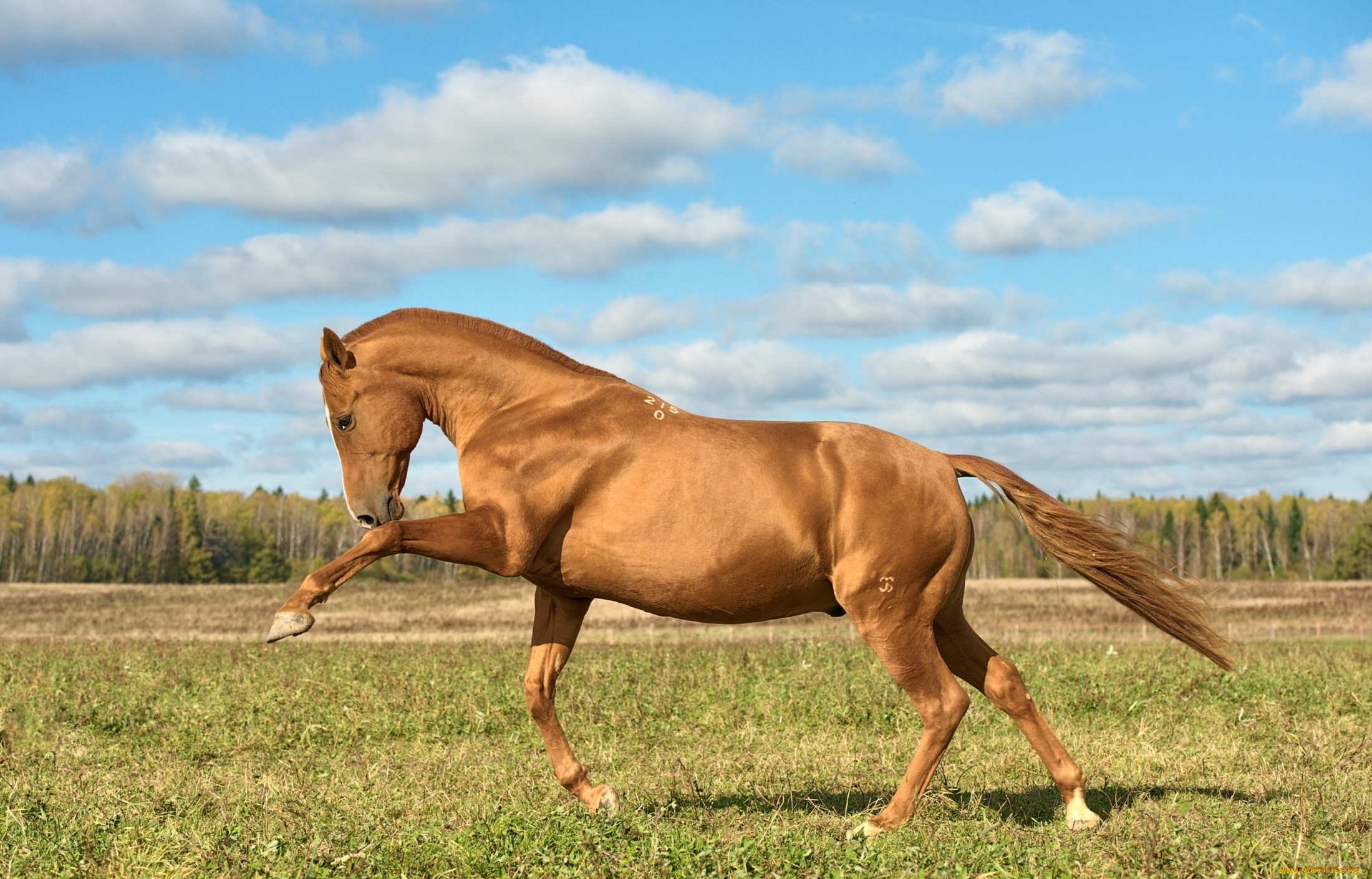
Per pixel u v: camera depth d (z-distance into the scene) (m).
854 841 4.72
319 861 4.34
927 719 5.76
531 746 8.09
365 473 5.90
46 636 25.06
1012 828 5.18
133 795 5.99
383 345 5.90
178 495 96.75
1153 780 6.66
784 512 5.52
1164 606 6.10
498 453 5.50
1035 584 54.91
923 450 6.07
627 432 5.54
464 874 4.30
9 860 4.34
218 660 12.84
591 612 36.84
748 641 17.08
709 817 5.43
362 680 10.57
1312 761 6.76
